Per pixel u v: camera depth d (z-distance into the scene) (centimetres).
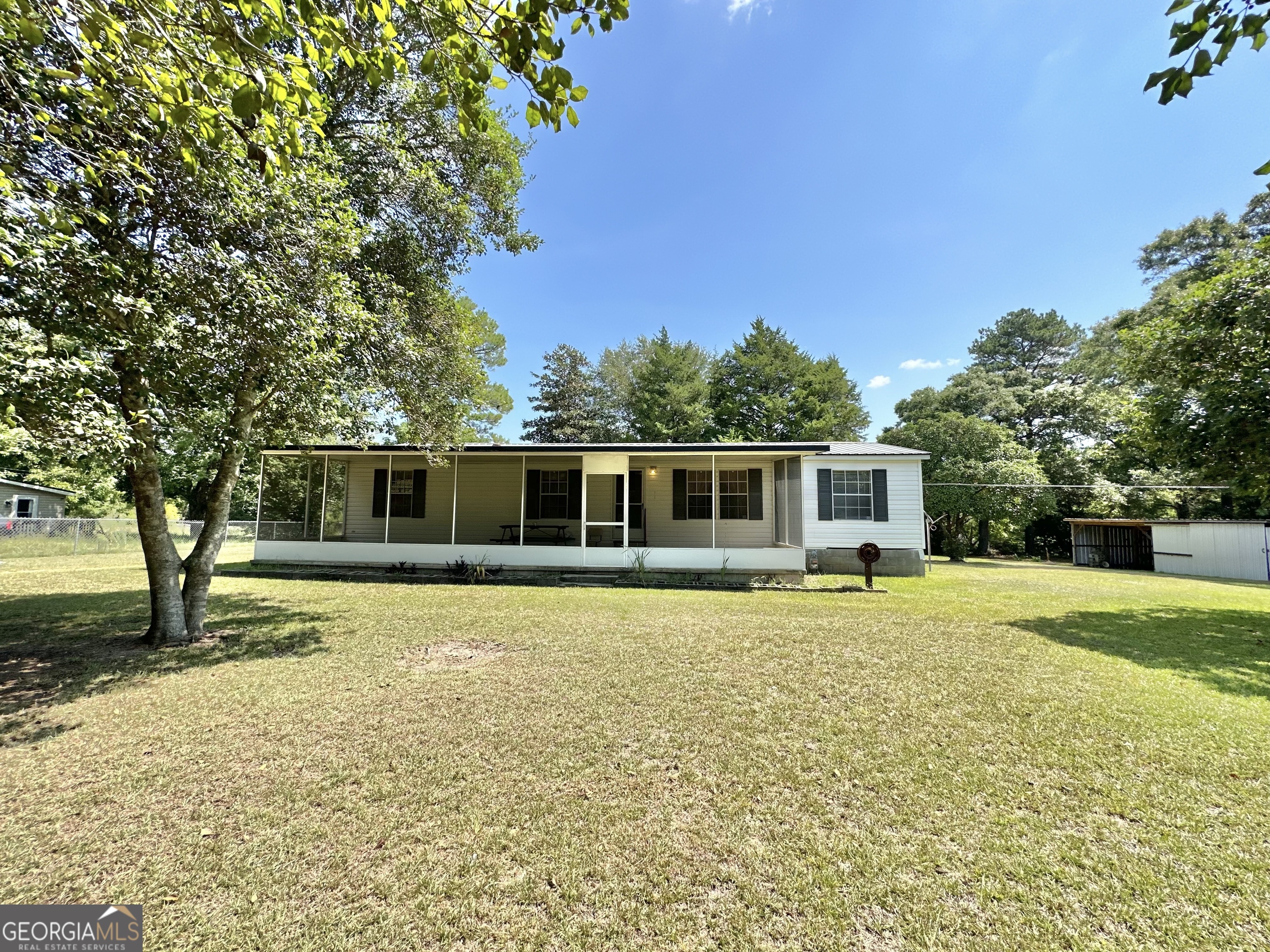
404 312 681
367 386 670
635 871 203
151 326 388
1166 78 178
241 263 409
